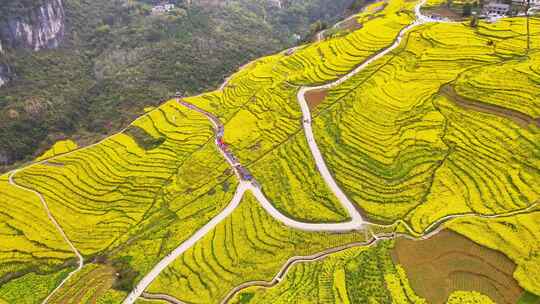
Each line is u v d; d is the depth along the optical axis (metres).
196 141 88.94
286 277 56.28
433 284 51.50
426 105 80.31
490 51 91.25
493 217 58.00
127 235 69.94
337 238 61.47
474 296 48.88
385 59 98.25
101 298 59.50
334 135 79.56
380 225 62.09
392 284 51.91
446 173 66.56
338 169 72.69
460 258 54.03
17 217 73.69
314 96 92.19
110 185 80.38
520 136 69.19
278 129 85.62
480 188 62.91
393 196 65.81
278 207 68.69
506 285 49.88
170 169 82.56
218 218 69.44
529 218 56.06
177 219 71.12
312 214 66.06
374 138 76.50
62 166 86.00
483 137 70.94
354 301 50.78
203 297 56.72
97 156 87.94
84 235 70.94
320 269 56.34
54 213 74.81
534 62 83.25
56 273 65.06
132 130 95.62
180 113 100.06
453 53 93.25
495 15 106.88
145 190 78.62
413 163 69.81
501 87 78.75
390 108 81.88
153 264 63.44
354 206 65.94
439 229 58.28
